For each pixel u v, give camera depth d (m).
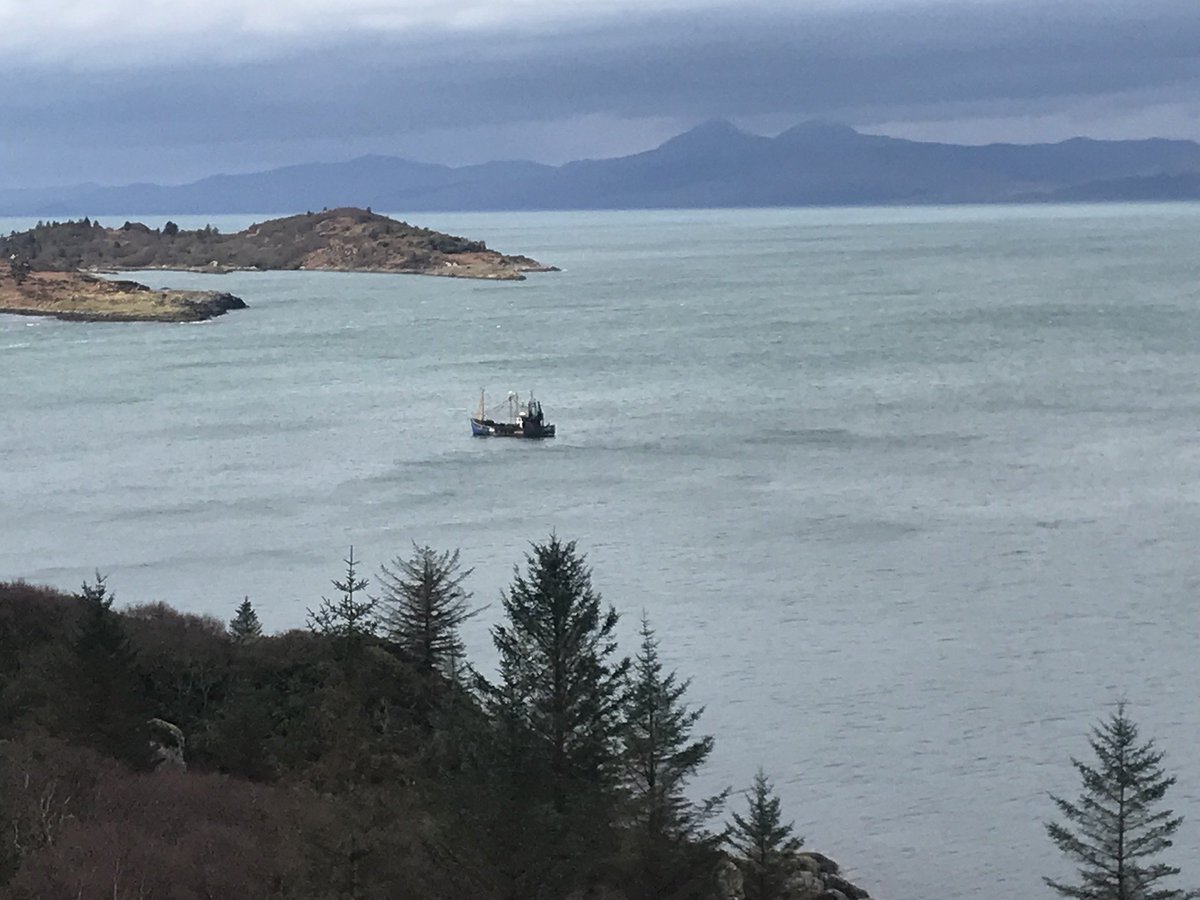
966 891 43.97
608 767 32.41
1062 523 89.56
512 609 32.81
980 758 53.56
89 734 38.31
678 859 34.88
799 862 43.59
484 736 28.47
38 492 108.56
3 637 51.44
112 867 28.48
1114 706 58.59
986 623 69.75
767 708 58.59
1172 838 47.03
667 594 75.81
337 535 92.38
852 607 72.81
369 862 28.09
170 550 89.38
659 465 113.06
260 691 45.06
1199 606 71.88
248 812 33.62
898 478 104.56
